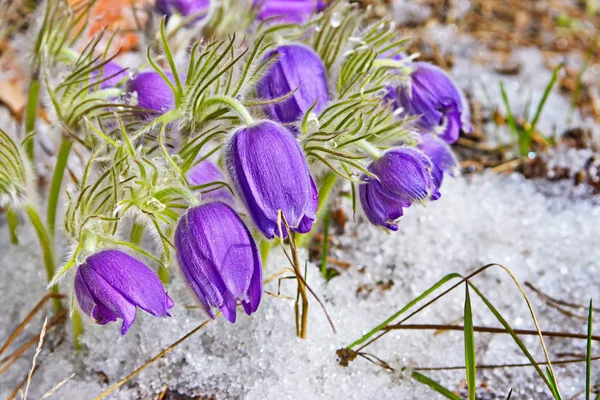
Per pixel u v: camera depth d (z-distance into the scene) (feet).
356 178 1.78
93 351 1.89
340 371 1.89
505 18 2.91
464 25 2.81
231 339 1.89
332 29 1.91
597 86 2.57
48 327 1.94
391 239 2.12
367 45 1.88
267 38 1.88
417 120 1.90
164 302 1.68
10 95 2.33
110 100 1.88
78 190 1.84
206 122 1.77
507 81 2.55
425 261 2.09
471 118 2.40
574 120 2.43
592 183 2.27
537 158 2.30
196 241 1.67
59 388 1.86
